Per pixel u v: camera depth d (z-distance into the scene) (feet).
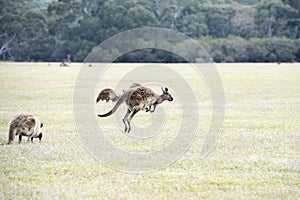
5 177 87.97
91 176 89.66
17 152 104.63
